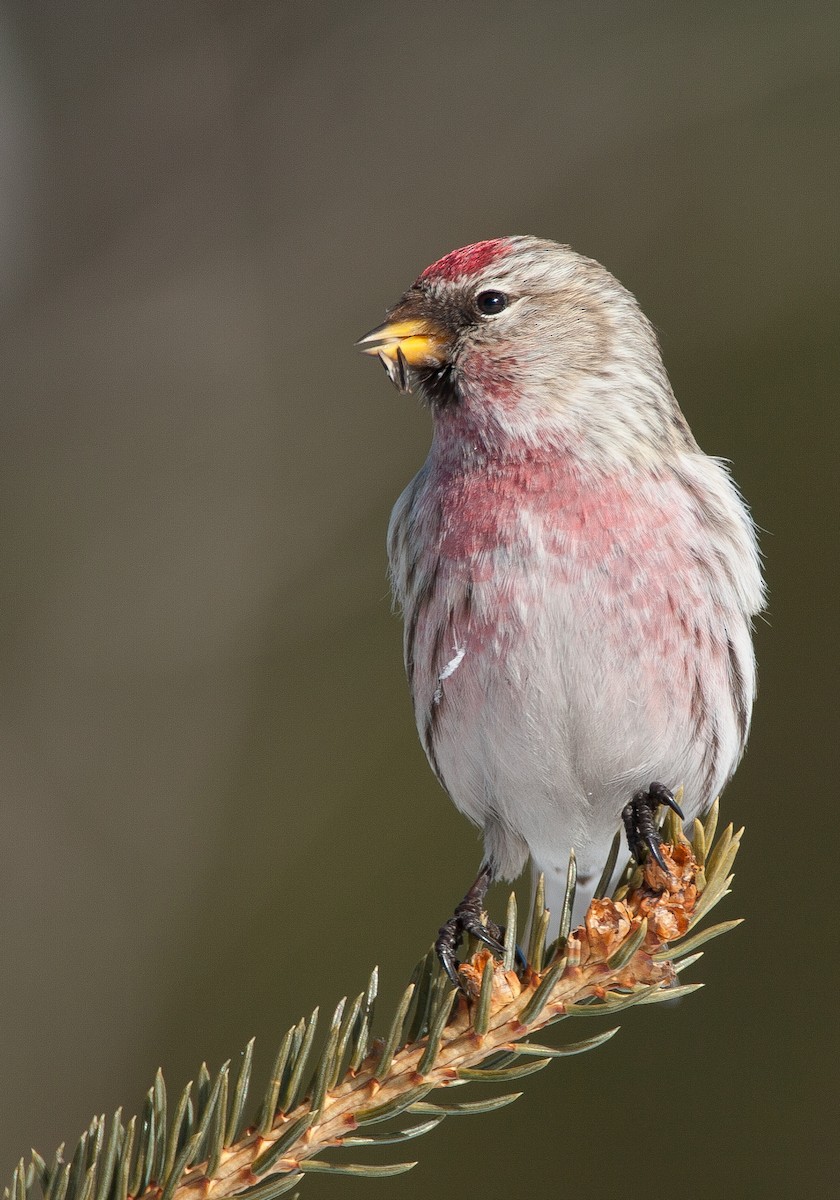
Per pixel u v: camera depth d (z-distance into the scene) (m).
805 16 11.99
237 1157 3.56
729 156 12.07
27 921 11.73
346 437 12.97
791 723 10.48
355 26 13.55
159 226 13.73
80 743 12.45
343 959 10.90
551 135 12.72
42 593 12.95
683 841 4.17
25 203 13.77
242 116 13.72
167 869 11.91
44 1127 10.93
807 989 9.62
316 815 11.48
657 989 3.76
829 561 10.79
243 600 12.70
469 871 10.98
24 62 13.89
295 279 13.31
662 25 12.48
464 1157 9.29
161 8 13.94
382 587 12.38
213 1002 10.97
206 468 13.13
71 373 13.51
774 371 11.39
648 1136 9.24
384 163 13.26
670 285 11.94
